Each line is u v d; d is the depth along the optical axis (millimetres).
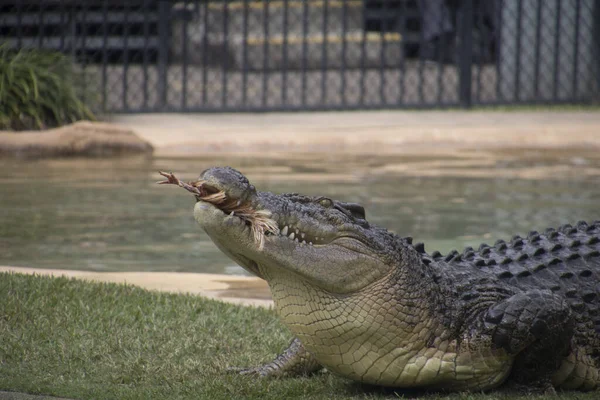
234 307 17500
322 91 53250
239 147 42156
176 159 39031
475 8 69000
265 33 52000
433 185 33094
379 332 12555
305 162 38406
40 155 39219
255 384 13312
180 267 21906
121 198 30453
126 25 50406
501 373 13172
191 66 69375
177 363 14320
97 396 12516
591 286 14203
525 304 12844
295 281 12375
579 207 28969
